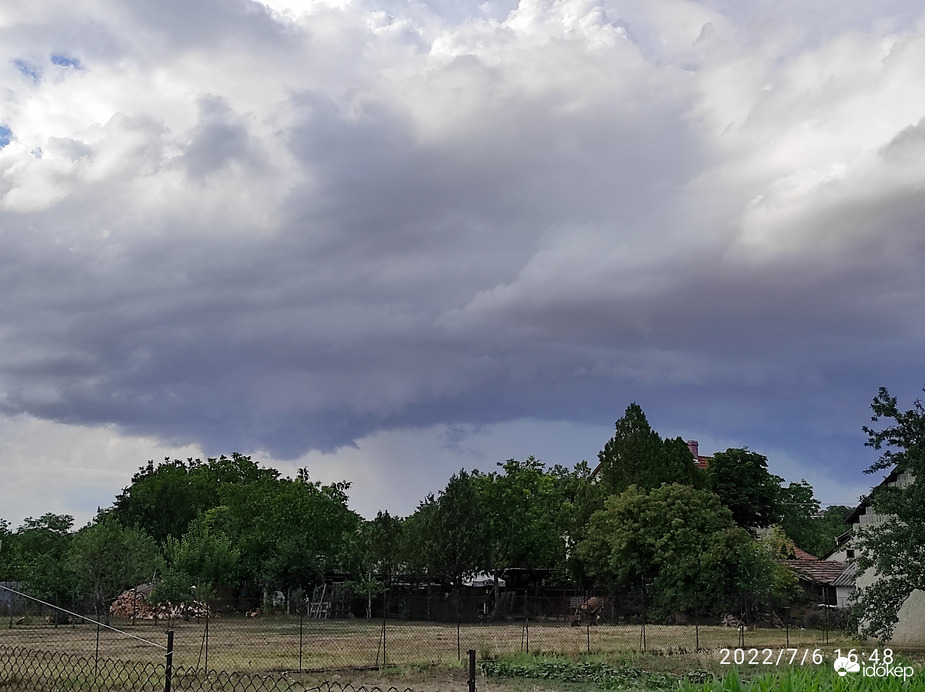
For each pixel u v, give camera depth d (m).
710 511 54.12
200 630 43.19
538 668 26.09
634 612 55.31
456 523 59.38
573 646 34.38
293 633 41.38
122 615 53.72
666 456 64.88
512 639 38.19
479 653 29.98
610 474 65.12
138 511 77.31
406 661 27.38
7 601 54.19
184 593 50.88
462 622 55.06
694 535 52.94
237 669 24.45
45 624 48.09
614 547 54.56
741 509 69.25
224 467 90.00
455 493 60.41
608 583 57.69
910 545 30.89
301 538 64.69
